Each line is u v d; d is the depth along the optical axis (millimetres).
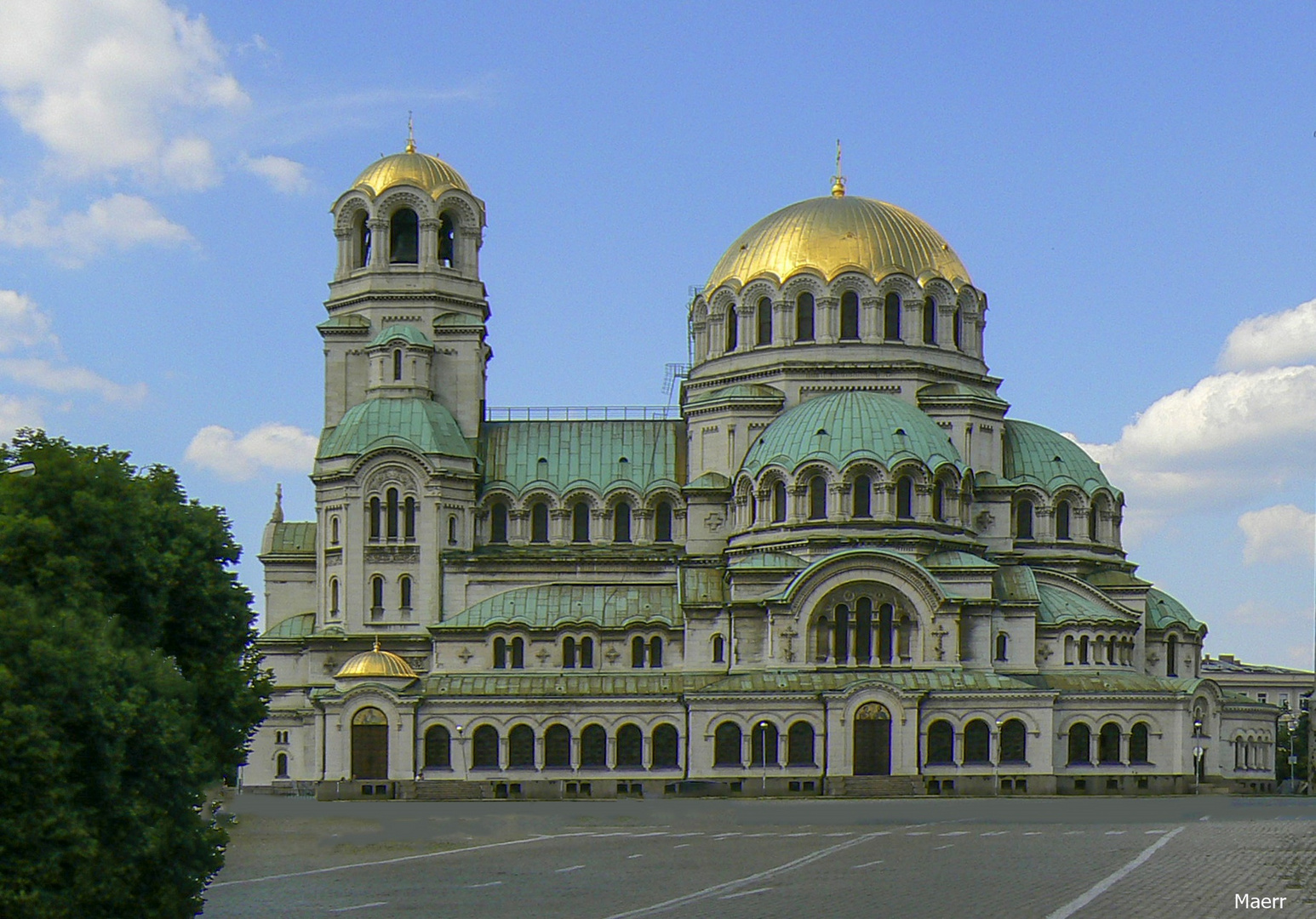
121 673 56500
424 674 153750
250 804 133750
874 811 117625
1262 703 164750
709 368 167250
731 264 168375
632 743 143125
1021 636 147125
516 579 156875
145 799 56188
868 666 144000
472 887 72312
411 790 142000
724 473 160375
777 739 140875
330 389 163250
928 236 167625
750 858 83250
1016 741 140875
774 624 144750
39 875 50781
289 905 67000
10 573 61031
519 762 143000
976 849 85500
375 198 164375
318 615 158000
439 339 163875
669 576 158250
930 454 150750
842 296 162750
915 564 143875
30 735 51156
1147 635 159875
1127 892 65875
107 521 64688
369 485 156375
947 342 164250
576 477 161750
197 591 71562
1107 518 162625
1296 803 126250
